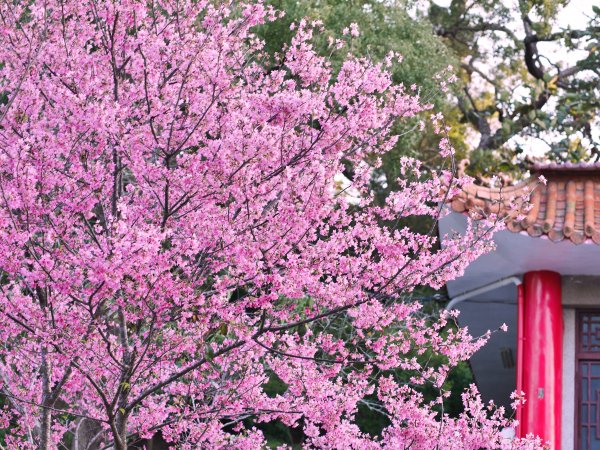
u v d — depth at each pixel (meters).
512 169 20.77
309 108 7.16
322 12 16.34
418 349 7.98
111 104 7.13
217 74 7.30
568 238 9.78
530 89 21.75
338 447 7.82
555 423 10.40
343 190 7.65
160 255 6.37
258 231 6.93
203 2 7.98
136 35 7.72
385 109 8.24
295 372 7.88
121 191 7.91
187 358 7.66
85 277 6.79
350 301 7.14
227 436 8.35
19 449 9.16
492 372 14.27
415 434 7.80
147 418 8.02
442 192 7.70
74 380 7.82
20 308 6.87
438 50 19.23
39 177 6.74
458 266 7.40
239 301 6.77
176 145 7.44
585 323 10.77
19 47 7.67
